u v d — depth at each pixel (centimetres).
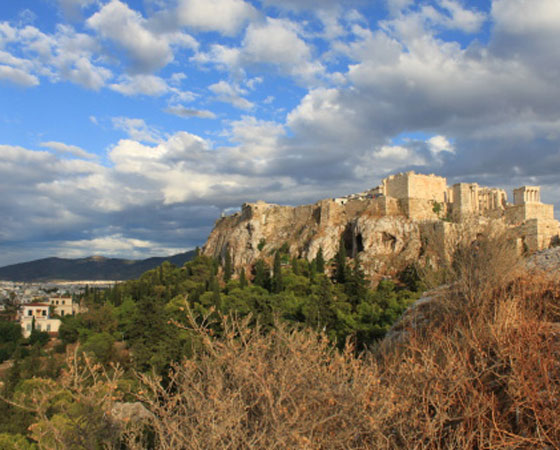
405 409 533
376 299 4916
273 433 475
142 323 3894
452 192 8319
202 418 493
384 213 8188
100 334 5625
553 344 612
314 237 8744
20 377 3117
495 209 7519
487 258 1097
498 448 475
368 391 539
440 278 1407
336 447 509
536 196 7575
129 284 9575
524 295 830
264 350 607
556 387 500
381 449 497
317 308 3653
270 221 10262
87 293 10488
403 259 7125
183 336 3719
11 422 2080
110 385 620
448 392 541
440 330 807
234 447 470
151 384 596
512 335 630
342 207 9275
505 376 547
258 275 7019
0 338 7288
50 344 7294
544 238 5525
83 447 590
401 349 866
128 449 607
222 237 12219
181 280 8306
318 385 544
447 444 502
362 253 7650
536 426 481
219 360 586
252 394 543
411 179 8338
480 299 933
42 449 814
